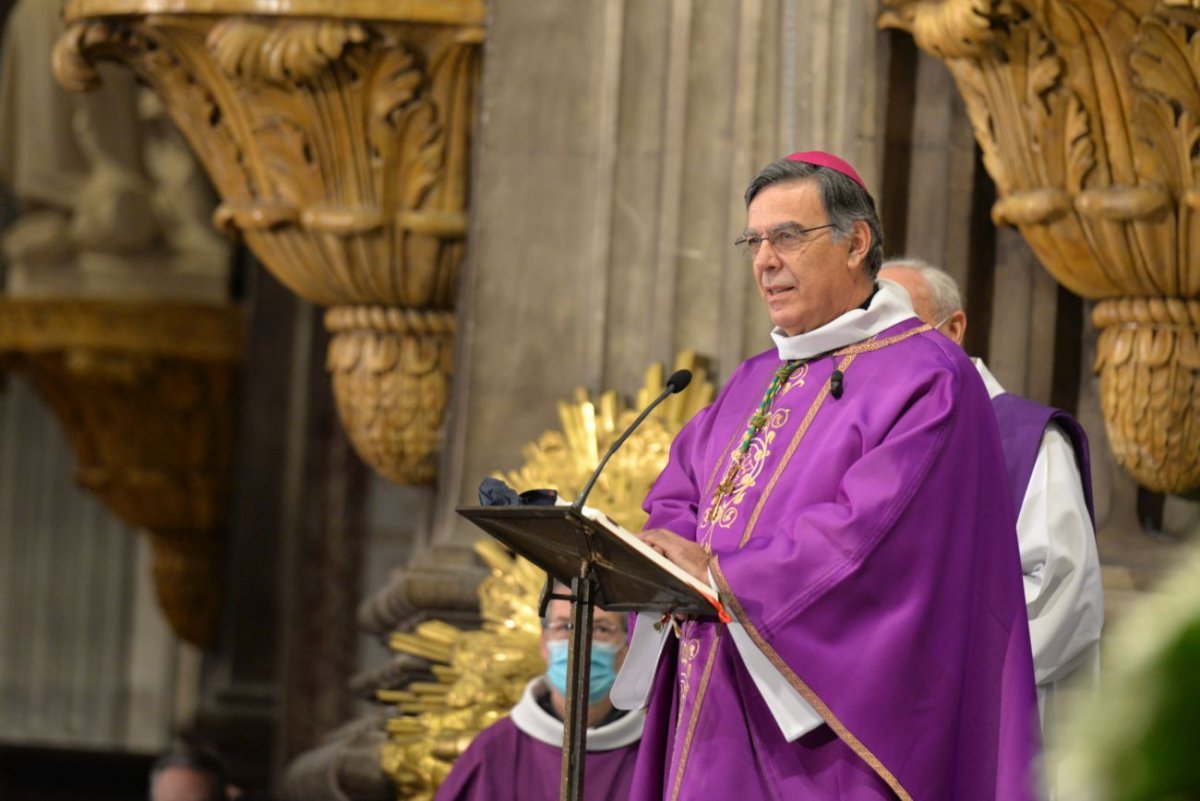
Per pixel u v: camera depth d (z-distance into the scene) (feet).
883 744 27.04
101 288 113.50
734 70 52.70
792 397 30.07
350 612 96.07
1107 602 43.19
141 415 113.70
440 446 57.67
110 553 132.36
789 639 27.20
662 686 31.01
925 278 36.24
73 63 57.11
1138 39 40.40
